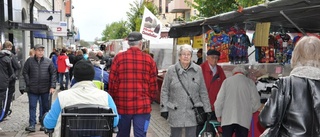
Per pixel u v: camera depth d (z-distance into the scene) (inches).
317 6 165.0
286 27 303.6
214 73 251.8
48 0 1393.9
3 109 281.6
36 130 309.7
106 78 241.9
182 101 201.6
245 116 210.7
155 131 326.0
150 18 447.5
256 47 290.0
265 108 114.5
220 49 287.6
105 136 135.9
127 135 205.3
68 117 132.3
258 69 282.0
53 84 308.3
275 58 293.4
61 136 133.6
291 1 160.7
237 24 277.6
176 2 1296.8
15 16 729.0
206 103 205.9
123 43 806.5
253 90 215.0
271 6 176.7
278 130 113.3
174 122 202.8
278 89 113.1
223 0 467.5
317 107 107.4
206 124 229.1
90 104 137.3
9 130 310.7
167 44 607.8
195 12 981.8
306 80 111.4
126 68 199.2
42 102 309.7
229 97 211.8
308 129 107.0
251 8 193.9
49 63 308.2
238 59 284.8
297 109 109.0
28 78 301.7
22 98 514.3
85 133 134.3
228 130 215.8
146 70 202.7
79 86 143.3
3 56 278.1
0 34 609.0
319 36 279.3
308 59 114.4
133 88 198.5
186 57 201.2
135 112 197.9
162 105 204.4
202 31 298.2
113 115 135.6
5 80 278.5
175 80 203.2
